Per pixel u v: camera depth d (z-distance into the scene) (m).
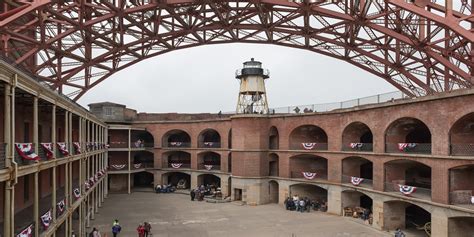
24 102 18.16
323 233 27.69
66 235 20.00
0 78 11.05
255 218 33.16
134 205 39.69
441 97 22.89
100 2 31.28
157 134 52.16
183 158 54.91
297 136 39.81
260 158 41.12
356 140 34.38
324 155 35.84
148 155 55.47
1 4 29.36
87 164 28.92
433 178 23.78
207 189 46.97
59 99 18.42
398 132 29.11
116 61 41.62
